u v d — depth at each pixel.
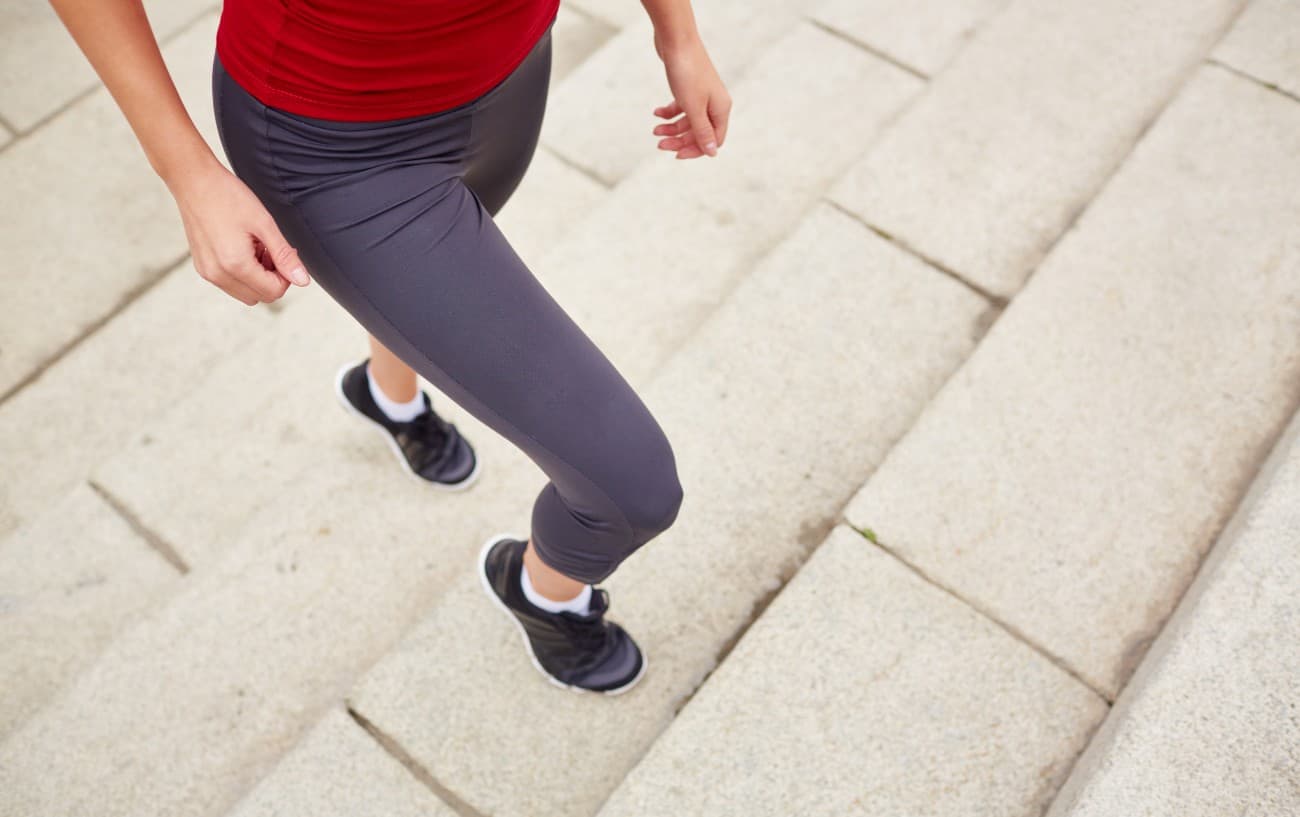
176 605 1.98
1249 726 1.37
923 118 2.38
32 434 2.67
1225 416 1.83
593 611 1.66
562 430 1.09
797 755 1.55
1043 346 1.93
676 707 1.75
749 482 1.93
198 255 0.94
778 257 2.19
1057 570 1.71
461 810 1.67
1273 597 1.47
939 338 2.09
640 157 2.79
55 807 1.79
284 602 1.99
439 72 1.01
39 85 3.36
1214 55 2.33
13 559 2.31
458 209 1.07
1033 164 2.30
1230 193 2.11
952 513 1.76
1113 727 1.46
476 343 1.06
